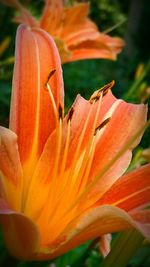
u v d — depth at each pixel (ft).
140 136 0.80
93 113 0.82
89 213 0.66
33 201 0.75
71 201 0.76
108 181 0.77
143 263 1.22
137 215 0.72
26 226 0.64
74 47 1.53
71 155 0.78
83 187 0.77
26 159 0.76
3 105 1.96
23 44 0.78
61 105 0.76
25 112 0.76
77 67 2.61
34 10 2.37
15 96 0.76
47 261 0.77
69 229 0.72
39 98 0.77
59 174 0.76
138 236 0.75
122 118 0.82
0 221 0.65
